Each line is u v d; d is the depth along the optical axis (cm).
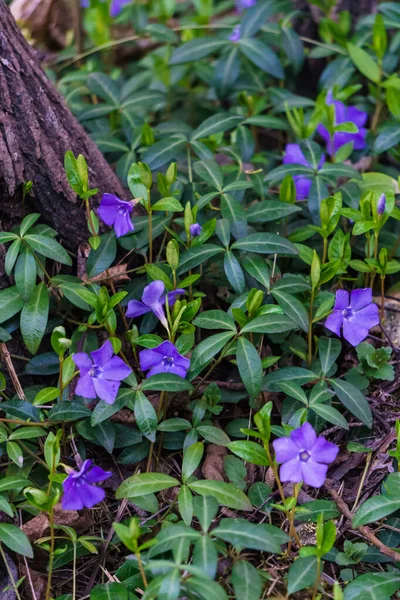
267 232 102
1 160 97
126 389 94
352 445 95
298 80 125
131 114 115
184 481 91
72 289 97
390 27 119
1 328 96
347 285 106
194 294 98
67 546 93
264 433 89
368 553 92
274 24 123
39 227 99
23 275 96
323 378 96
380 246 106
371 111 119
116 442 96
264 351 101
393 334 103
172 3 128
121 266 101
